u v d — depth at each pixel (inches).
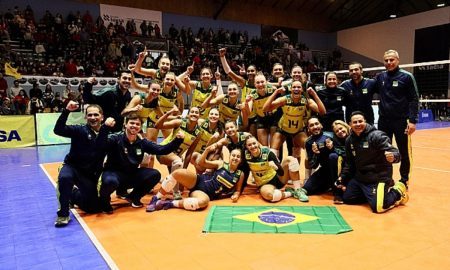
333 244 126.3
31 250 127.0
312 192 196.9
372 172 169.0
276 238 132.3
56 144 458.0
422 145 392.8
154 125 224.4
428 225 144.8
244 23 943.0
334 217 155.3
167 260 115.6
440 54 828.6
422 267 108.8
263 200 186.9
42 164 306.2
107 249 125.3
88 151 162.2
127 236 137.5
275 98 211.5
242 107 218.8
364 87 205.3
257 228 142.6
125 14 780.6
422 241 128.5
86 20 714.8
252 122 239.0
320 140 191.9
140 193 177.5
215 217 157.0
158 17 821.2
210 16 884.6
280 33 994.7
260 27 967.0
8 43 611.2
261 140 231.5
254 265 111.2
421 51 864.9
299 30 1029.2
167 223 152.0
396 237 132.4
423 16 855.7
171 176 174.9
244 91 258.2
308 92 203.3
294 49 969.5
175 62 748.6
